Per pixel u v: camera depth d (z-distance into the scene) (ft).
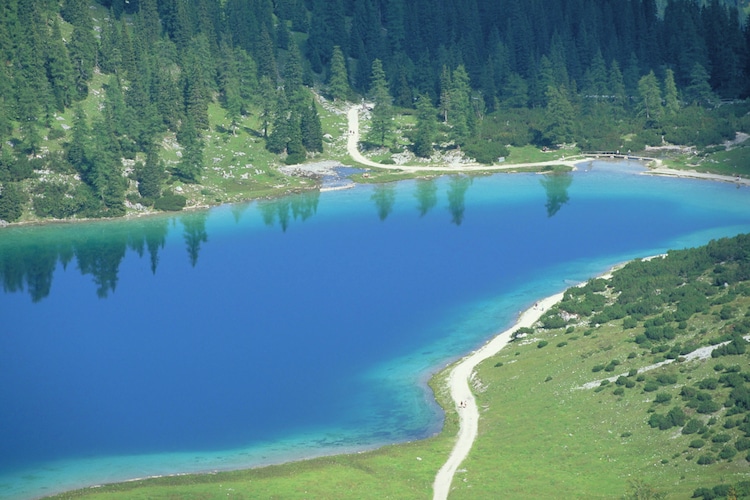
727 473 422.41
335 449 510.99
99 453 516.73
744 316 556.92
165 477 479.41
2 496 469.57
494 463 473.26
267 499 444.14
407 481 460.96
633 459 456.86
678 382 507.30
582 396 522.47
